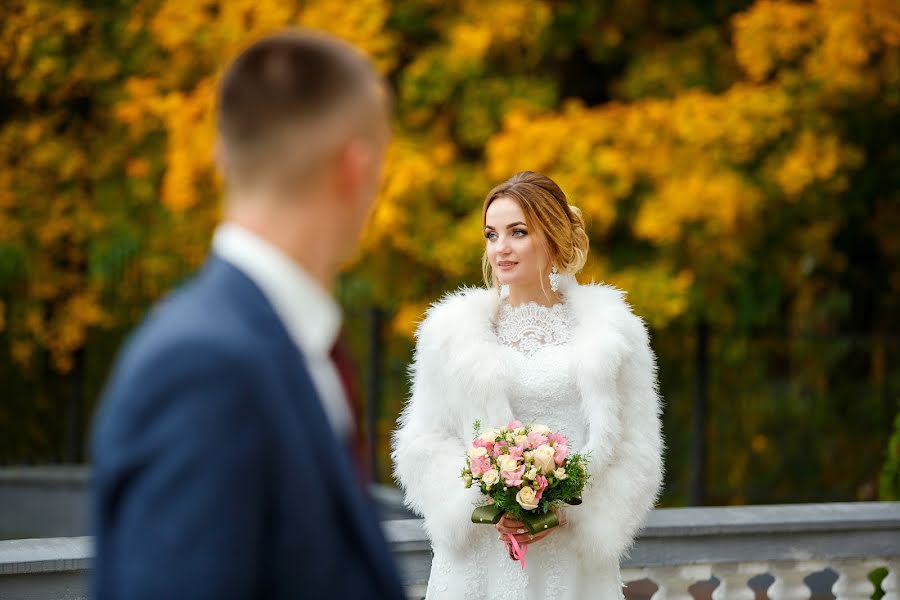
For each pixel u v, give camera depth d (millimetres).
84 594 4055
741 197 9852
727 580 4996
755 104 9914
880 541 5125
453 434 4176
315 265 1605
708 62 11469
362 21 10375
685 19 11906
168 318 1456
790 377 11477
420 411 4199
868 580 5402
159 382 1371
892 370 11359
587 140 9984
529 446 3791
